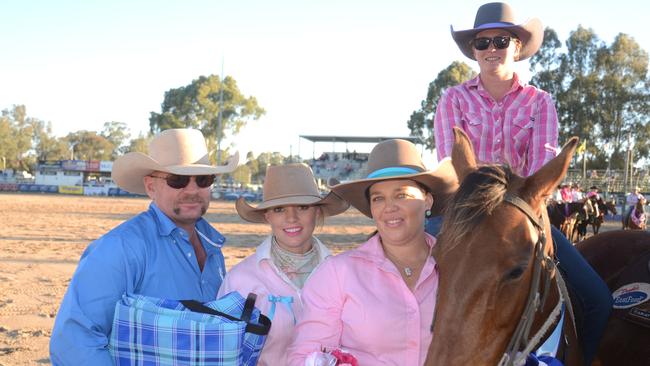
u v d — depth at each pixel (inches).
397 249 109.4
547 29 1813.5
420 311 106.0
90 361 101.3
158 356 98.5
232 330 97.5
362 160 1925.4
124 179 130.8
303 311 112.0
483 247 83.6
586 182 1493.6
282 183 129.2
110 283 107.5
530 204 90.2
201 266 132.8
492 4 142.4
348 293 106.0
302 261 131.9
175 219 125.0
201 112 2928.2
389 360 104.8
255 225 888.9
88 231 709.3
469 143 105.7
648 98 1718.8
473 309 81.4
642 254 139.6
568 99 1770.4
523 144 140.9
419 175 103.5
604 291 119.4
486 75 141.7
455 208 88.4
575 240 690.2
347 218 1159.0
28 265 442.3
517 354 86.7
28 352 238.8
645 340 121.6
